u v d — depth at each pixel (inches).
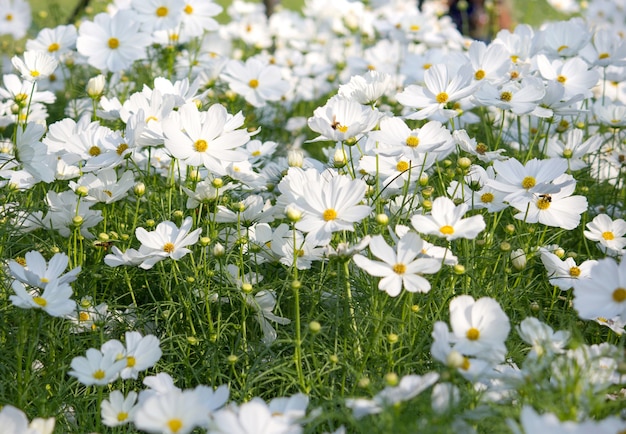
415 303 48.3
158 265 51.2
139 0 68.2
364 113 49.0
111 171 51.6
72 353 47.6
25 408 44.4
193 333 48.3
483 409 39.5
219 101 71.1
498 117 69.1
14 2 81.2
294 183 46.4
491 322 41.5
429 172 57.3
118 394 42.3
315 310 49.6
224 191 52.7
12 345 46.9
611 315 41.9
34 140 48.6
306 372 46.9
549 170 48.4
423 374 45.4
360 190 44.9
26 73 57.4
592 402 38.9
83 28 64.2
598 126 68.7
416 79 71.1
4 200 51.6
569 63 57.1
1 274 48.0
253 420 37.7
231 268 49.9
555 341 42.6
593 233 51.2
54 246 51.0
